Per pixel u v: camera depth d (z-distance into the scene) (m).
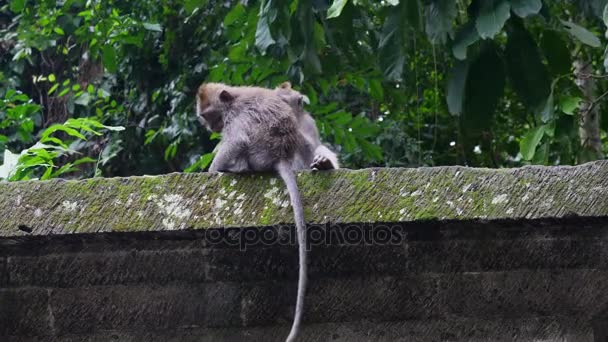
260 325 3.75
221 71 7.21
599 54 8.66
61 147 4.96
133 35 9.41
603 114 7.67
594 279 3.62
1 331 3.78
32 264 3.76
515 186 3.35
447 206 3.34
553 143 7.38
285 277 3.74
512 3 4.79
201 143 9.36
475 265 3.66
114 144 9.51
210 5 9.37
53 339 3.78
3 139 6.82
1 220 3.45
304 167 4.28
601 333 3.67
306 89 7.42
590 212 3.29
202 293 3.74
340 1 4.77
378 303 3.68
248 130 4.09
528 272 3.64
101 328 3.77
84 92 10.08
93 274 3.74
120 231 3.40
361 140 7.59
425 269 3.67
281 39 5.64
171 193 3.45
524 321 3.64
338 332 3.69
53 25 9.64
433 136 10.25
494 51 5.27
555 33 5.63
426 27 5.02
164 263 3.72
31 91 11.20
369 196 3.38
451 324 3.67
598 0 5.47
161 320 3.74
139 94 10.03
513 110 9.77
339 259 3.68
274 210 3.39
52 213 3.45
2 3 11.87
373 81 7.49
